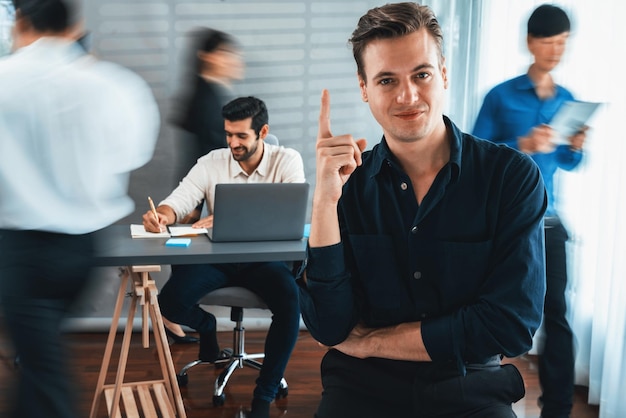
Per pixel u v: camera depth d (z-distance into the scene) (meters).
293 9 4.33
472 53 4.15
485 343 1.49
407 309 1.58
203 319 3.51
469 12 4.14
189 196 3.63
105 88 2.56
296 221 3.13
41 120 2.42
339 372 1.63
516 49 3.85
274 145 3.81
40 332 2.49
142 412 3.21
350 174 1.55
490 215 1.51
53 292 2.54
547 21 2.85
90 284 2.72
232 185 3.01
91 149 2.53
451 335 1.49
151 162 4.30
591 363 3.34
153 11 4.20
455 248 1.52
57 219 2.50
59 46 2.54
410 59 1.41
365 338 1.56
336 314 1.55
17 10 2.53
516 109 2.96
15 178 2.42
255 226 3.10
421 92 1.43
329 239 1.52
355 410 1.57
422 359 1.52
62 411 2.51
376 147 1.61
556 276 2.95
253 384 3.66
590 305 3.49
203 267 3.37
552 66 2.91
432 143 1.52
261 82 4.38
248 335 4.39
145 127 2.81
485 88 4.11
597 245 3.37
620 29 3.07
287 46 4.36
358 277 1.59
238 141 3.53
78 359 3.91
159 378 3.70
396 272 1.57
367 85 1.48
